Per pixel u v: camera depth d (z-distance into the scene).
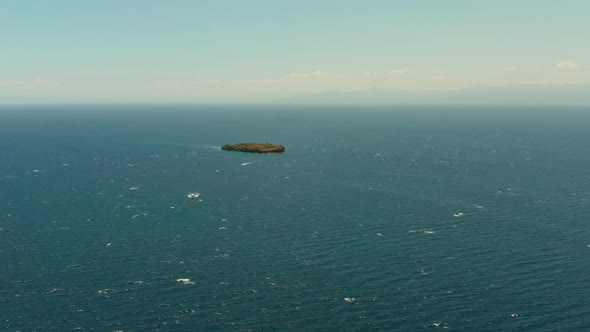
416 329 59.47
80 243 88.88
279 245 88.50
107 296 67.62
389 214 109.75
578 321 60.62
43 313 62.72
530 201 120.62
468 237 92.50
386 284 71.69
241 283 72.12
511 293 68.31
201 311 63.81
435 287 70.50
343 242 90.06
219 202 121.88
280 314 63.16
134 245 88.06
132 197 127.06
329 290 69.88
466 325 60.22
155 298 67.19
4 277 73.25
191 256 82.75
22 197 125.56
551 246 86.69
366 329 59.56
